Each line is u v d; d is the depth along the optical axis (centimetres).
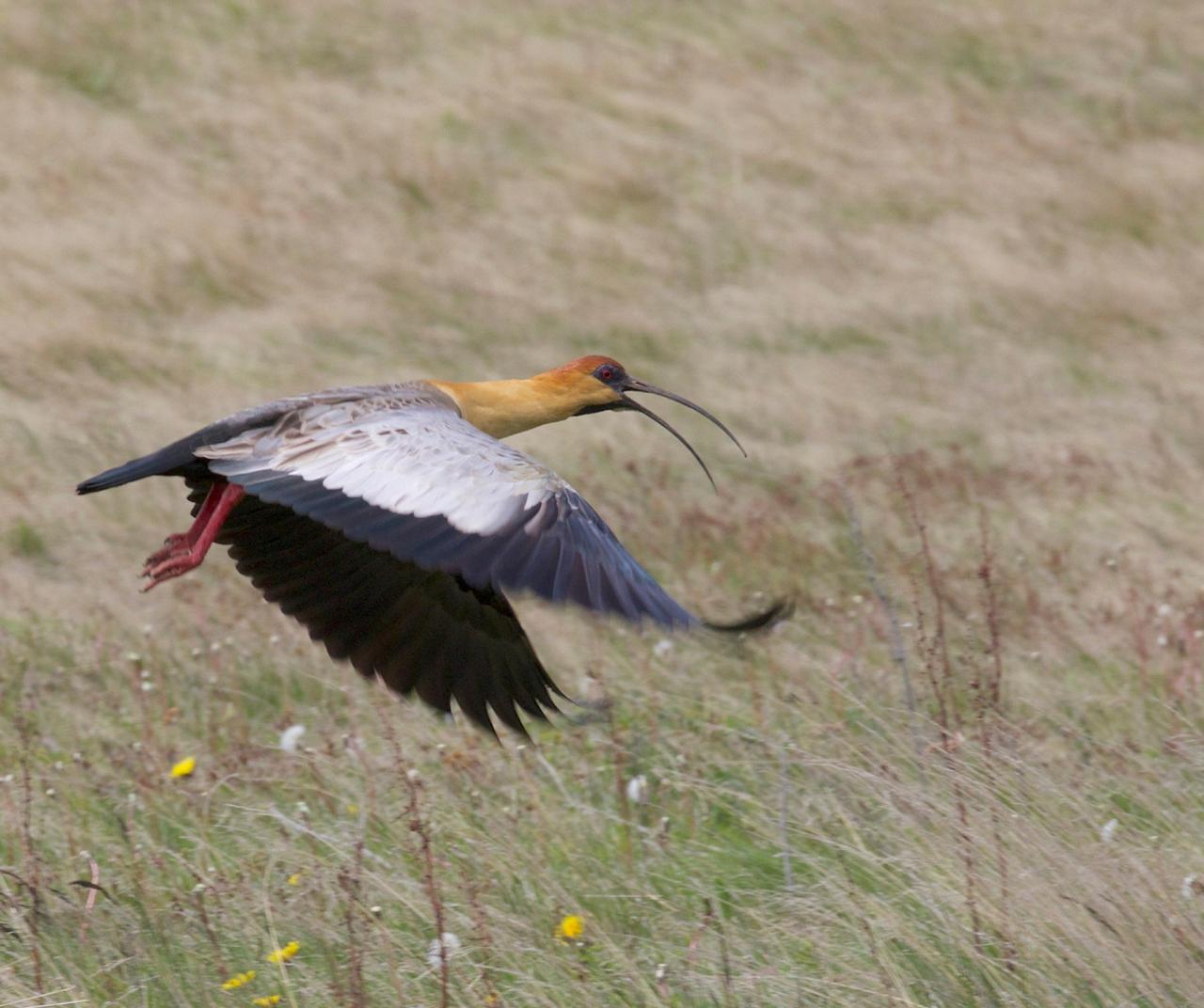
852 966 809
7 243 2250
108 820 998
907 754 984
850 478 1708
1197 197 2716
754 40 3125
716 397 2019
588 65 2986
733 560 1484
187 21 2959
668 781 1035
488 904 880
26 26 2847
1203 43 3197
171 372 1961
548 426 1864
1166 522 1588
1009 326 2316
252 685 1225
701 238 2516
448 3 3141
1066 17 3281
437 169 2609
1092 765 1027
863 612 1327
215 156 2586
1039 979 782
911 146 2836
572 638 1272
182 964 839
